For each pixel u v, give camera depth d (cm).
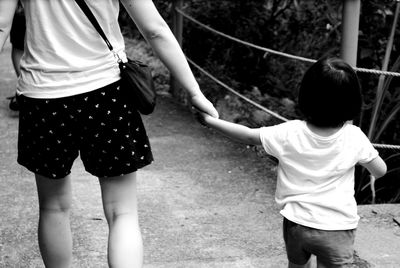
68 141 210
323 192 226
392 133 457
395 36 447
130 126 214
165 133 505
